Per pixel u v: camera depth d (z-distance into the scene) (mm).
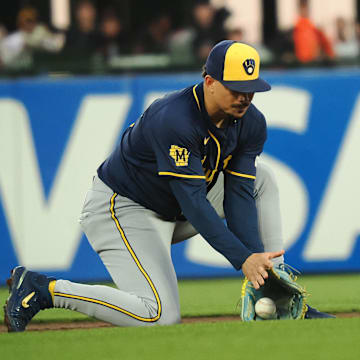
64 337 11375
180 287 21781
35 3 26656
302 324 11781
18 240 22891
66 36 25750
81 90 23016
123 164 13297
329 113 23594
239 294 20047
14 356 10203
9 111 22891
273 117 23438
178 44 26281
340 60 25203
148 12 27172
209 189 13703
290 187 23469
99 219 13523
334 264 23609
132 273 13102
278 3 27828
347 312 16719
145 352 10141
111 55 25500
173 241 14469
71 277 22953
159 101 12602
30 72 24109
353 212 23625
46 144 22938
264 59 25281
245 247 12328
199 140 12234
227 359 9617
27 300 12711
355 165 23641
